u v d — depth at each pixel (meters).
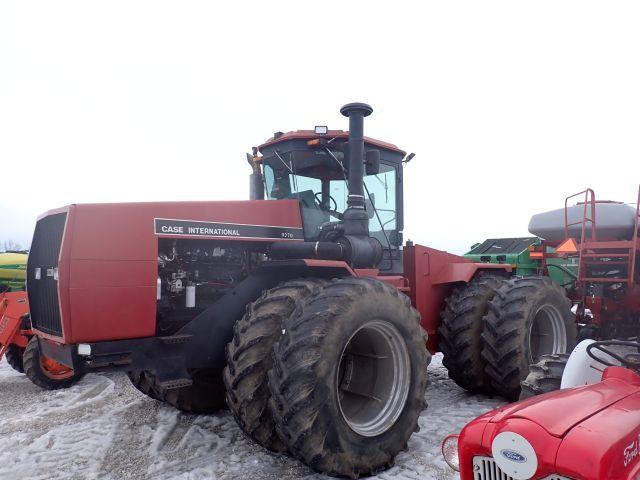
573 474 1.65
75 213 3.40
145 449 3.96
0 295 6.44
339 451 3.21
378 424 3.54
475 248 10.73
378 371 3.80
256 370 3.40
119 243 3.49
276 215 4.36
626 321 7.42
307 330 3.23
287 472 3.46
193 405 4.68
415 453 3.79
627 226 7.24
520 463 1.75
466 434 1.96
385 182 5.36
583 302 6.89
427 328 5.48
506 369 4.88
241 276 4.25
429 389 5.73
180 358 3.65
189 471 3.51
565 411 1.90
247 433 3.51
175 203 3.81
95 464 3.69
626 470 1.70
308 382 3.12
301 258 4.28
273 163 4.97
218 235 3.96
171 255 3.83
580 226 7.70
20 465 3.71
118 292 3.44
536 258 8.73
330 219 4.79
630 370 2.40
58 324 3.57
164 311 3.79
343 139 4.68
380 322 3.59
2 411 5.25
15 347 6.79
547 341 5.55
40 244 3.98
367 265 4.61
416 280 5.38
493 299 5.13
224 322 3.90
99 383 6.38
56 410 5.21
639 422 1.86
